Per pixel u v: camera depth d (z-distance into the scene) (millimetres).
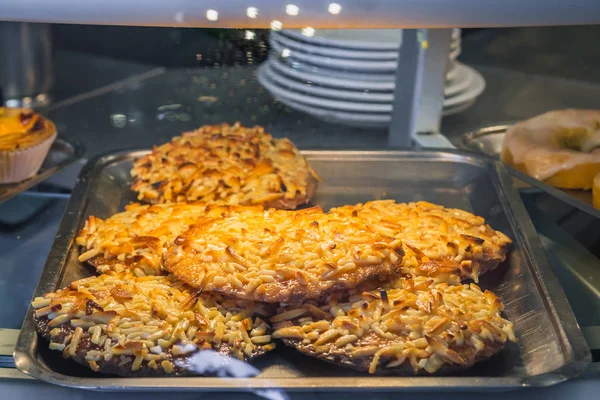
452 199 551
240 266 412
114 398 368
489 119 651
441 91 601
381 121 607
